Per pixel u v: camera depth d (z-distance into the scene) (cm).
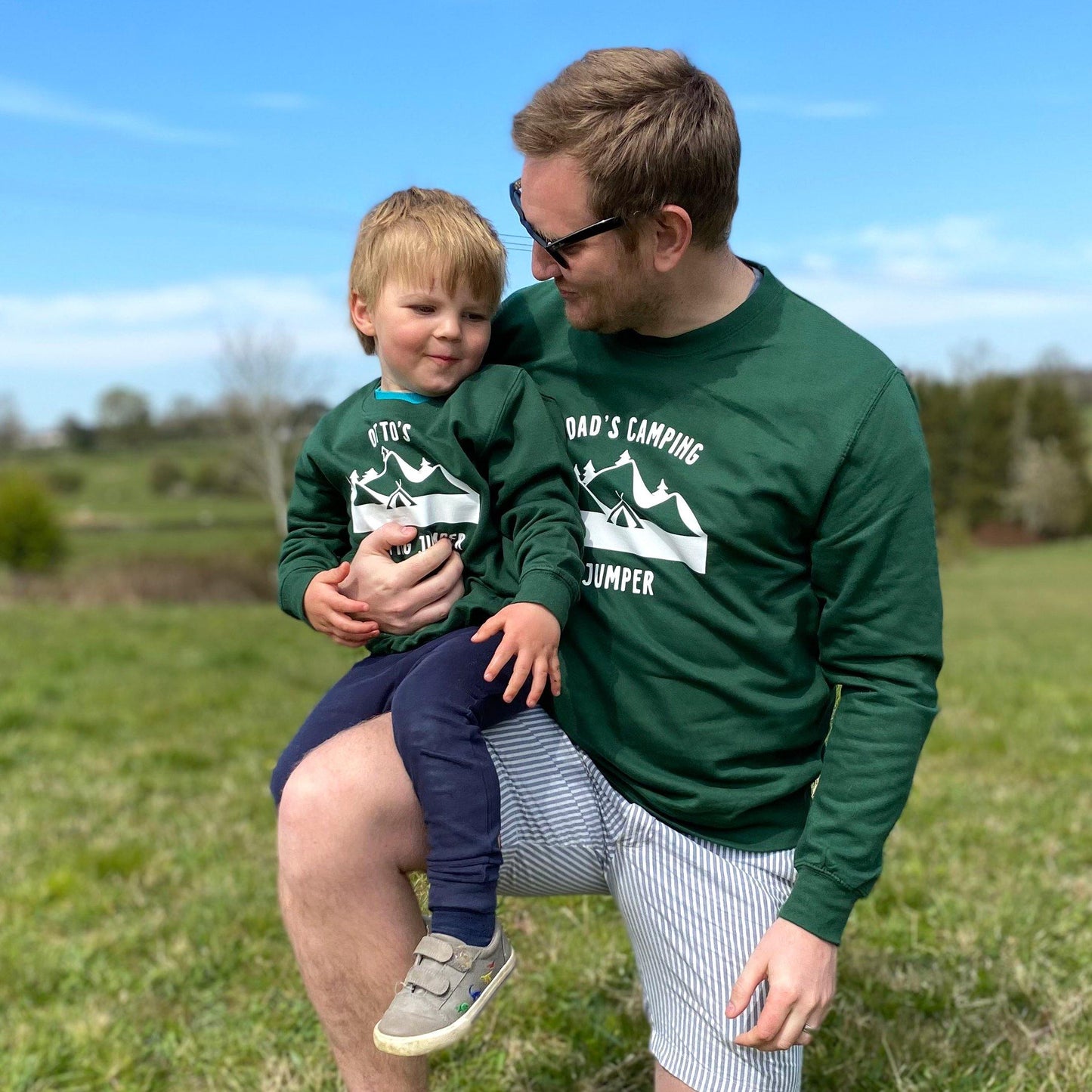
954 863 373
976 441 5344
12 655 1059
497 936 171
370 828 175
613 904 325
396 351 195
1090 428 6359
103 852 424
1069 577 3525
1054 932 318
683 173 174
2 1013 299
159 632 1347
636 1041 266
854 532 178
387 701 188
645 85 174
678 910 187
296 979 306
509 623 171
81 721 730
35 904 379
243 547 3294
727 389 185
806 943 171
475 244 192
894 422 178
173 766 610
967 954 304
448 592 191
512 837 187
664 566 186
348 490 204
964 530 4534
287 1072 258
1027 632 1630
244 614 1722
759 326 188
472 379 197
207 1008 297
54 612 1684
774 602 184
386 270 193
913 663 179
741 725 186
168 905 373
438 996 162
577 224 178
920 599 179
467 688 179
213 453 6488
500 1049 265
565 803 190
